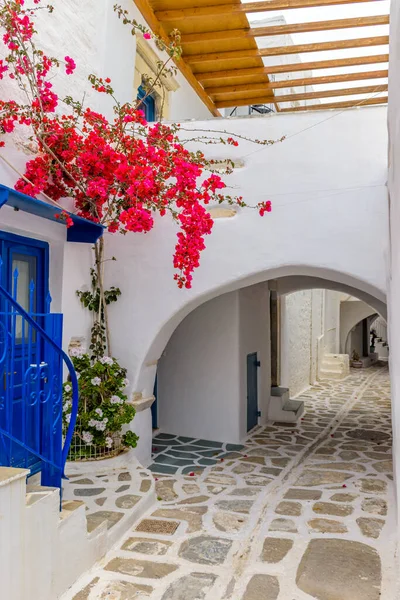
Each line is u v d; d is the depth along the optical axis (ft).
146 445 20.72
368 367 66.64
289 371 38.81
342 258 17.84
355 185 17.81
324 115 18.17
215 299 25.45
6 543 8.61
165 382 26.63
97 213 16.80
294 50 23.67
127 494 15.67
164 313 19.51
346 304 65.31
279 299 36.70
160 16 22.00
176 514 15.21
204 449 23.47
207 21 22.00
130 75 21.31
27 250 15.72
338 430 27.81
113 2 19.57
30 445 13.05
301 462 21.34
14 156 14.42
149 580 11.35
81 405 17.90
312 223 18.19
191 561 12.26
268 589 11.05
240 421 25.11
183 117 27.25
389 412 33.42
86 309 19.24
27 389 10.61
